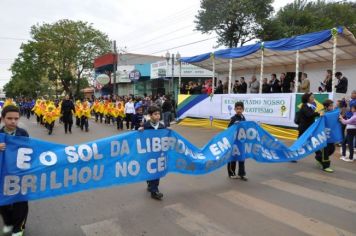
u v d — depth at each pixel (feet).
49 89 204.74
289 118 42.09
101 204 18.61
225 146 22.72
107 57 131.85
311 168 27.20
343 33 37.99
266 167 27.55
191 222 15.94
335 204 18.48
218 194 20.27
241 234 14.58
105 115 73.87
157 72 105.50
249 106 48.03
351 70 49.67
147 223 15.87
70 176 16.11
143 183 22.80
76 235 14.62
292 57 52.34
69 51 162.50
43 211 17.63
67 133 54.03
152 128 19.40
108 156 17.48
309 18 120.16
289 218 16.42
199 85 63.77
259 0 105.81
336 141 26.91
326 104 27.81
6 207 14.24
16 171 14.34
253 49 46.57
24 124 73.20
